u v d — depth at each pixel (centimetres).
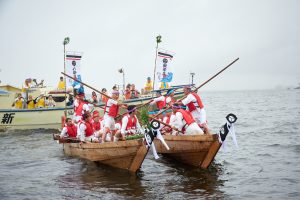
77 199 712
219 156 1097
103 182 824
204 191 743
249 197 702
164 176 866
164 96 1338
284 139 1403
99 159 966
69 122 1148
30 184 830
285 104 4456
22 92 1952
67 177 880
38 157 1155
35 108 1844
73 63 1620
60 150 1283
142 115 949
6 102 1961
